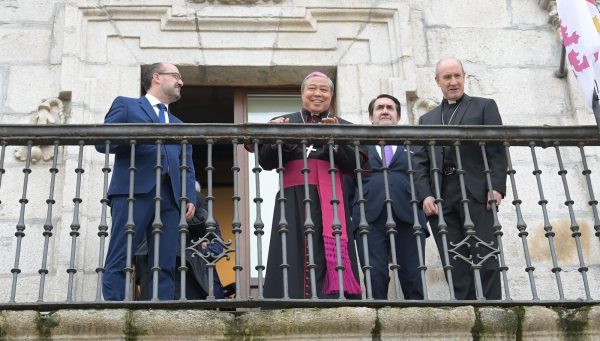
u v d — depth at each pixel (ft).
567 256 25.70
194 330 19.58
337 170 22.11
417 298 22.89
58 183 25.63
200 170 32.12
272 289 21.26
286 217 21.85
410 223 23.22
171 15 27.76
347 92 27.50
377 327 19.79
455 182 22.74
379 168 23.63
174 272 22.03
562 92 27.84
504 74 27.99
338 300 19.90
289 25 28.04
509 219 26.07
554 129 22.11
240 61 27.61
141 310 19.63
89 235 24.89
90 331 19.44
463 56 28.14
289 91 28.35
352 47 28.02
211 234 20.53
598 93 22.29
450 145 21.98
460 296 22.29
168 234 21.77
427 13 28.66
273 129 21.40
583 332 20.21
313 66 27.76
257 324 19.67
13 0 27.84
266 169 22.39
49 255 24.81
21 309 19.52
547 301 20.30
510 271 25.49
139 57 27.45
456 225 22.71
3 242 24.89
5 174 25.58
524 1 28.96
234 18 27.86
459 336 19.97
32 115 26.50
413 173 21.39
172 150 22.40
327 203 21.89
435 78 25.30
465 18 28.63
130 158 21.44
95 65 27.17
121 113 22.71
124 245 21.39
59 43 27.43
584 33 22.59
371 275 22.84
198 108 29.35
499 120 23.53
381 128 21.62
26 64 27.04
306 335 19.71
